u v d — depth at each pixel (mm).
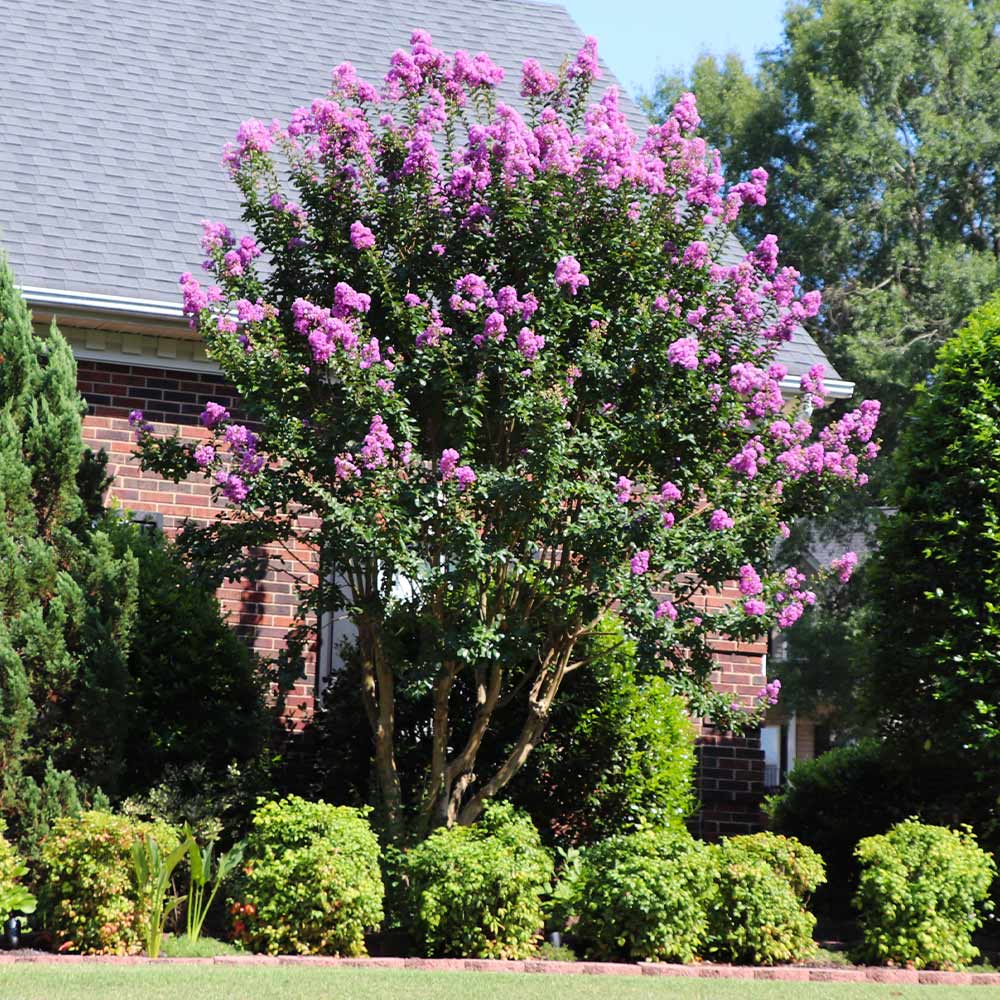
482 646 11453
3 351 12047
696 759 15062
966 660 13750
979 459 14094
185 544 12227
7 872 10547
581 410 12164
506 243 12039
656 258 12219
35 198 15984
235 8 20469
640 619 11656
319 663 15422
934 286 31328
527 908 11133
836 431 12469
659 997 8961
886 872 11898
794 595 12102
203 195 16938
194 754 12906
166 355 15406
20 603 11578
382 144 12398
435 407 12078
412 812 13188
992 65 33000
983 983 11258
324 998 8258
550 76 12805
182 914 11336
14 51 18406
